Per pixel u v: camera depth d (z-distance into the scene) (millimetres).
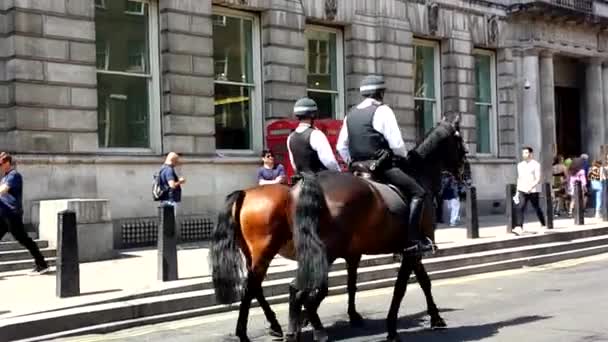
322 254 7199
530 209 27391
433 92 26156
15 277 12734
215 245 7820
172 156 15539
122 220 17016
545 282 13586
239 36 20297
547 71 28812
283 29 20656
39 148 15867
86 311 9641
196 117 18656
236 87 20156
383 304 11367
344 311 10672
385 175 8391
